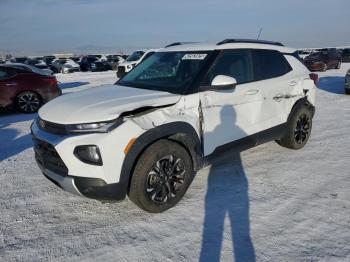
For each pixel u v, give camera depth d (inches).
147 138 118.0
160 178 125.0
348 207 129.6
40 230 120.0
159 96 128.9
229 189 148.0
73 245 110.5
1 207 137.3
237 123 154.0
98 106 119.8
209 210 130.0
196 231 116.1
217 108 143.1
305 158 185.0
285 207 130.6
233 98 150.0
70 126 113.1
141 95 131.3
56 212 132.6
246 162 180.1
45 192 151.2
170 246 108.2
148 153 119.7
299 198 137.9
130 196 122.5
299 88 189.6
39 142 124.2
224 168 172.1
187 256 103.0
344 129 247.9
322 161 180.1
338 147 203.8
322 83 563.8
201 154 139.4
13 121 313.3
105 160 111.1
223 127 147.3
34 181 164.1
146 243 110.2
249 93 157.9
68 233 117.6
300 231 114.1
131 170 119.3
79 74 1024.9
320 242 107.8
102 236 115.0
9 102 345.7
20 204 139.7
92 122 111.7
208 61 145.6
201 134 137.6
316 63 843.4
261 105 165.8
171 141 126.7
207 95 138.8
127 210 132.2
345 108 333.1
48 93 366.0
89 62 1242.6
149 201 123.4
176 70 151.0
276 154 191.9
